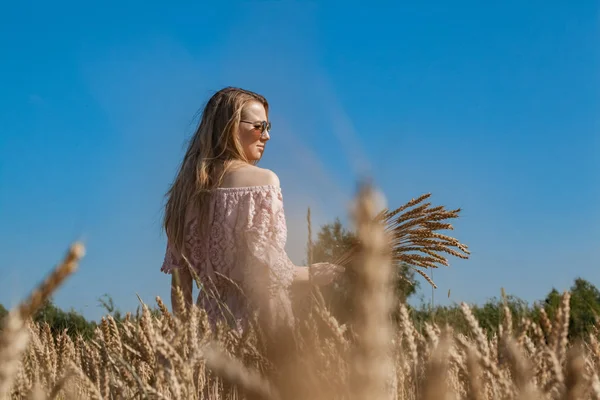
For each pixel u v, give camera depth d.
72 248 0.58
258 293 3.19
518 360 1.14
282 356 1.05
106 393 1.74
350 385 0.50
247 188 3.59
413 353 1.31
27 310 0.58
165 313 1.93
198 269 3.64
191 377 1.36
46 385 1.82
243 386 0.89
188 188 3.81
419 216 3.03
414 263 3.04
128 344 1.85
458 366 1.27
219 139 3.83
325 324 1.21
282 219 3.54
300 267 3.32
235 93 4.02
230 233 3.49
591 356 1.56
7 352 0.57
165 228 4.00
